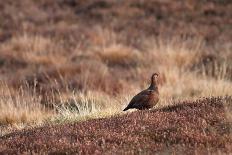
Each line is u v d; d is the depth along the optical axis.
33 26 49.09
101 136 15.10
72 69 34.75
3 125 23.41
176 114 16.33
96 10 53.84
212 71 34.97
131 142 14.55
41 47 42.00
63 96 28.61
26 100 27.08
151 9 53.44
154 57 37.62
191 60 36.84
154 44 40.00
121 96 26.47
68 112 21.69
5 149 15.16
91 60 37.69
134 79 33.78
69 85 31.47
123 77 34.72
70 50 42.56
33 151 14.44
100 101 26.28
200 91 28.42
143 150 13.98
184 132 14.69
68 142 14.98
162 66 34.56
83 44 44.28
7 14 52.53
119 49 40.59
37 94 30.20
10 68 38.53
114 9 53.88
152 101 18.05
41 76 33.88
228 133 14.52
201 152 13.52
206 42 44.38
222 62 35.53
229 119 14.91
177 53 36.94
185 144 14.25
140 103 17.98
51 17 52.62
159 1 54.47
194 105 17.19
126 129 15.33
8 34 47.53
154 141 14.57
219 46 42.09
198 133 14.57
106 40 44.72
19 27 48.97
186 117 15.88
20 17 51.84
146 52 40.22
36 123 21.52
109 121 16.48
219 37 45.31
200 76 33.34
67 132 15.79
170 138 14.55
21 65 39.00
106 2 55.53
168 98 26.31
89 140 14.97
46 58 38.97
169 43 42.47
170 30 47.53
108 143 14.57
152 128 15.30
